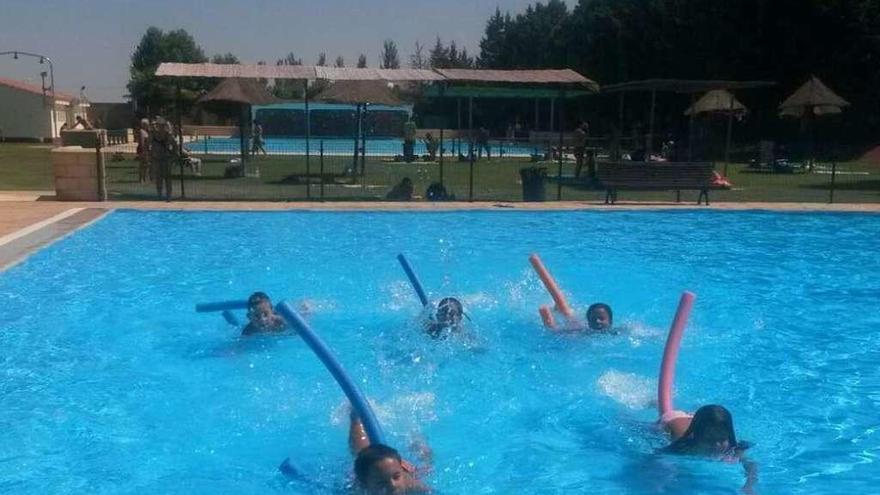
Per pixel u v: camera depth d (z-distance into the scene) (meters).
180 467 4.97
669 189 17.55
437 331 7.39
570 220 15.55
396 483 4.10
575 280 10.40
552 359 7.02
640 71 46.97
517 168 28.80
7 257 10.93
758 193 20.77
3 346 7.26
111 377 6.52
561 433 5.50
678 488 4.68
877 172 28.81
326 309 8.63
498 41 73.38
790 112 29.89
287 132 50.28
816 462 5.04
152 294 9.24
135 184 20.83
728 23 41.03
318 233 13.73
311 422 5.65
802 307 9.12
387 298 9.15
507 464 5.04
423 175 25.44
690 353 7.32
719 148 36.16
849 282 10.41
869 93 36.81
